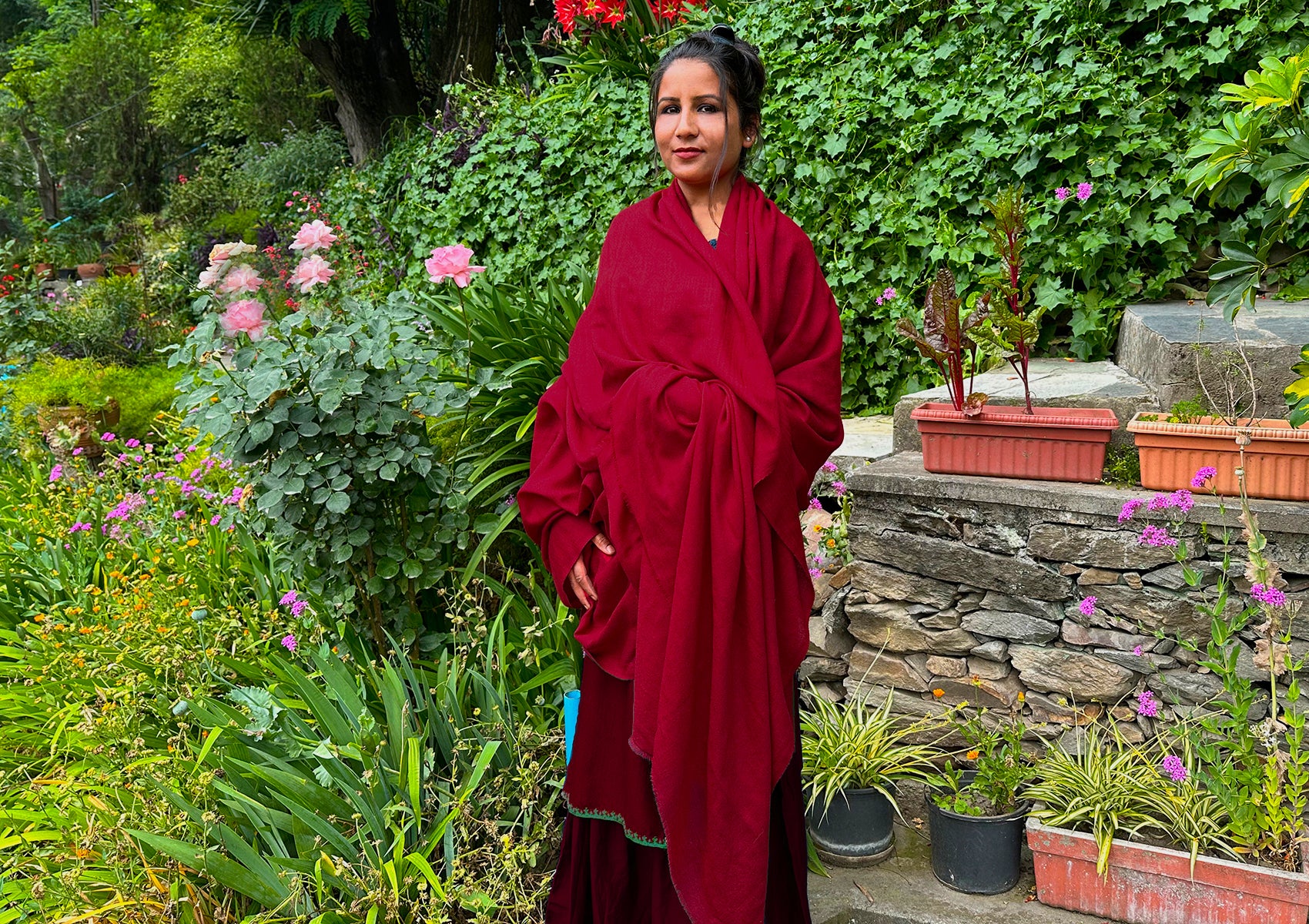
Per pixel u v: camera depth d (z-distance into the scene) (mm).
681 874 1630
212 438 3480
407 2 10578
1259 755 2193
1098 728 2412
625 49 5082
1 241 10133
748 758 1622
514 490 3021
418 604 2959
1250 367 2438
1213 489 2213
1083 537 2354
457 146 5965
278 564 2818
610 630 1727
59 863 2064
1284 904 1957
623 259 1770
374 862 1949
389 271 6250
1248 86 2189
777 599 1689
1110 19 3533
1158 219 3375
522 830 2262
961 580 2527
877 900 2268
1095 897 2154
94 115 15680
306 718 2451
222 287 2918
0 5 26531
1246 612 2072
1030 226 3520
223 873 1887
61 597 3414
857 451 3154
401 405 2662
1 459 5051
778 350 1709
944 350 2500
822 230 4062
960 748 2580
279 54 11344
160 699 2486
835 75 4117
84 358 6895
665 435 1630
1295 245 3350
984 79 3711
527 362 2975
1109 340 3457
